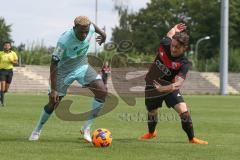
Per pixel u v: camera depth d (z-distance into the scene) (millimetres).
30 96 65438
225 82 88938
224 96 80750
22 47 105188
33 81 88375
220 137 24844
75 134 24766
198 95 85938
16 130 26047
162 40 21766
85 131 21859
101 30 22016
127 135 25141
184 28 22062
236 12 187375
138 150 19562
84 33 20672
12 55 45812
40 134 24484
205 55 194125
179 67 21594
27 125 28688
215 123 32562
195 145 21391
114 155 18250
